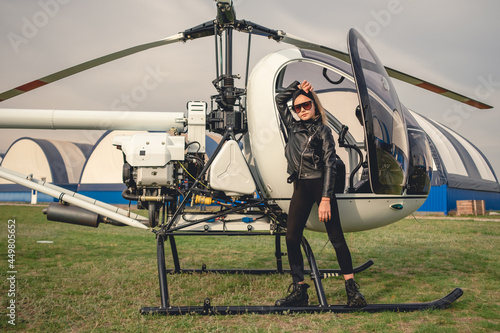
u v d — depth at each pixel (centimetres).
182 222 291
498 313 261
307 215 255
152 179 283
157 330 225
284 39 314
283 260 470
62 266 414
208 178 292
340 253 252
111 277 360
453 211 1567
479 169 1945
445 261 466
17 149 2270
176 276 367
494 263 452
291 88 262
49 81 308
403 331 224
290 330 223
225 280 348
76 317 246
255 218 293
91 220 316
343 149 328
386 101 262
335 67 296
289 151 253
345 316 248
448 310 268
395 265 441
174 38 303
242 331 221
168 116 311
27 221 973
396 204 268
